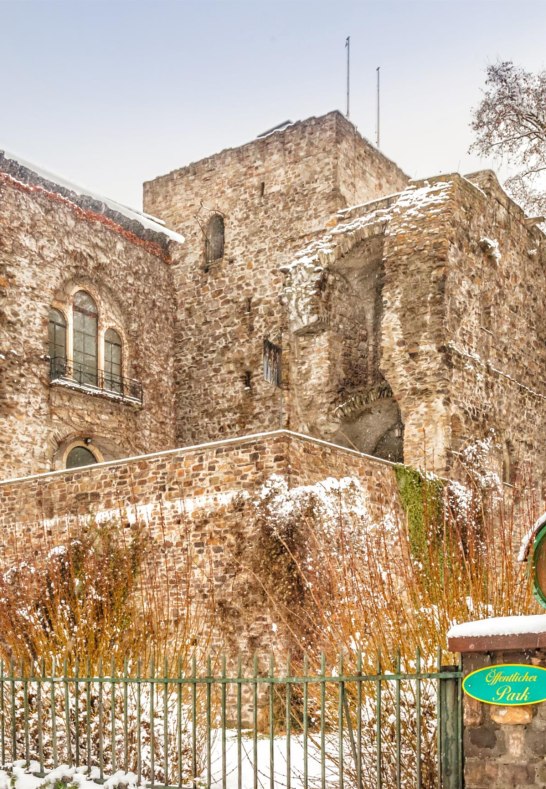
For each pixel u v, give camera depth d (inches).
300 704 465.4
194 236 1053.8
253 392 966.4
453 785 218.2
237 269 1009.5
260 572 528.4
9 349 807.1
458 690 222.2
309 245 943.7
